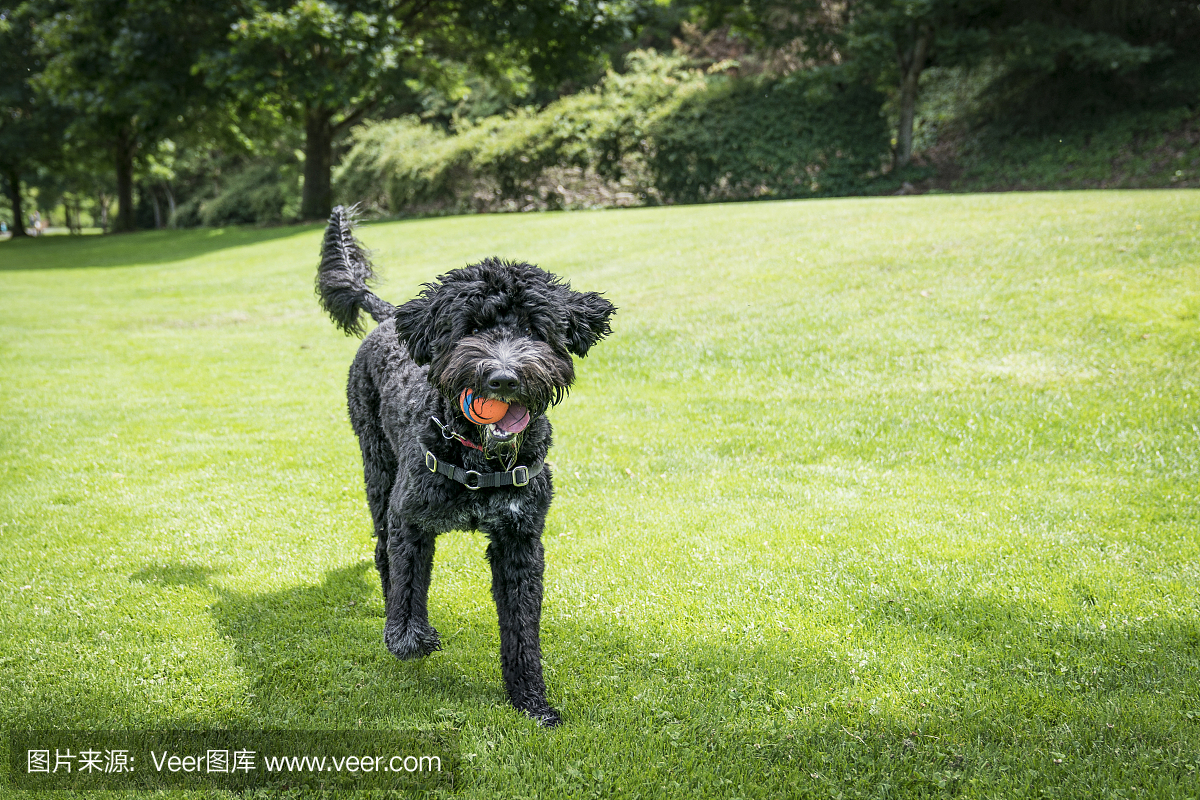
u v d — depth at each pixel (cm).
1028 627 351
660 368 793
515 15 2305
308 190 2866
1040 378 670
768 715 300
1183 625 346
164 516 491
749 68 2828
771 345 809
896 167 2331
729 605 377
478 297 301
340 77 2244
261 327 1213
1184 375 639
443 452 297
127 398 791
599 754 279
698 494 511
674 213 1800
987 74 2473
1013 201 1400
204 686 317
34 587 398
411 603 312
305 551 443
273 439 645
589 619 368
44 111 3244
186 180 5147
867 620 363
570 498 509
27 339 1132
